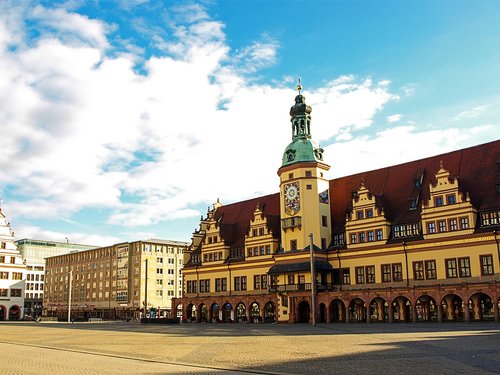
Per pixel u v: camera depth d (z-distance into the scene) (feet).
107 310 496.23
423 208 235.81
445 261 224.74
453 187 227.61
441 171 232.73
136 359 91.97
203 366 79.97
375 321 240.94
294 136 297.53
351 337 134.82
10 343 139.13
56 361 89.86
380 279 246.06
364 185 261.44
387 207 260.21
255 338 143.74
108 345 124.98
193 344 124.57
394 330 162.91
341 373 69.21
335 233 276.82
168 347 116.26
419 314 228.22
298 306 266.77
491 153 239.09
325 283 264.11
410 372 68.23
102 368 78.95
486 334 131.34
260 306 288.71
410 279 234.79
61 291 562.66
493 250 211.00
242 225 337.31
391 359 82.02
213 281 326.85
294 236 279.49
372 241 252.42
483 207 222.28
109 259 506.89
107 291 500.74
